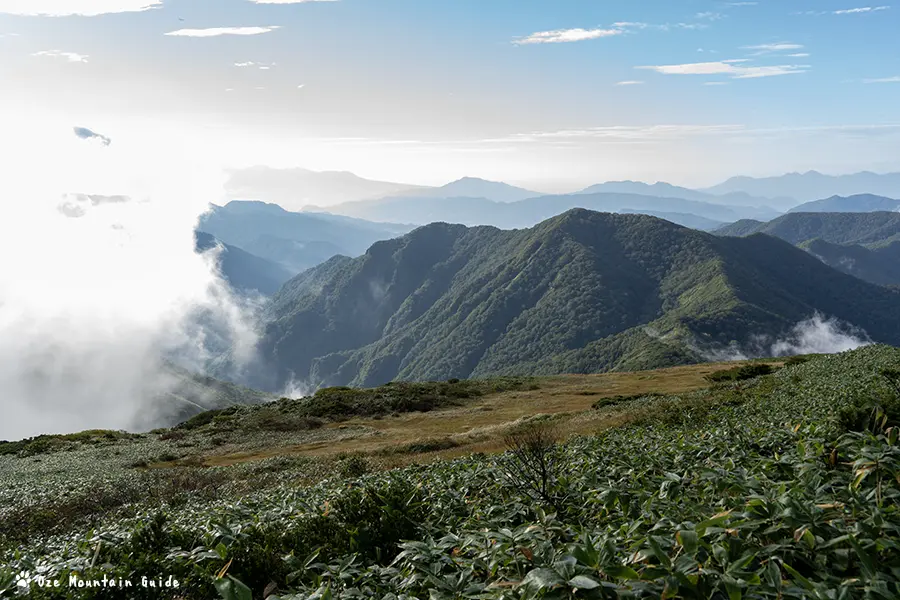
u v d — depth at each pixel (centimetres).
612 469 768
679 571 298
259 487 2362
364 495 773
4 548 1120
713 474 508
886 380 1357
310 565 538
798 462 527
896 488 423
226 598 341
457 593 364
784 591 291
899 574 308
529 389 7131
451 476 1084
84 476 3186
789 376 3262
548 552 361
